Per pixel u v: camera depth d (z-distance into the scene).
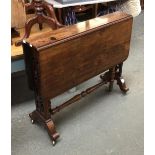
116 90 2.00
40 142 1.55
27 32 1.74
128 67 2.29
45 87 1.36
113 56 1.69
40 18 1.74
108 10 2.46
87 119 1.72
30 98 1.91
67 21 2.15
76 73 1.49
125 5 2.39
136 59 2.41
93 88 1.78
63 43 1.32
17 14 1.80
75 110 1.79
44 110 1.49
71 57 1.40
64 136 1.58
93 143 1.54
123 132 1.62
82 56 1.46
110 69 1.82
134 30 2.98
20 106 1.83
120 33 1.65
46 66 1.30
